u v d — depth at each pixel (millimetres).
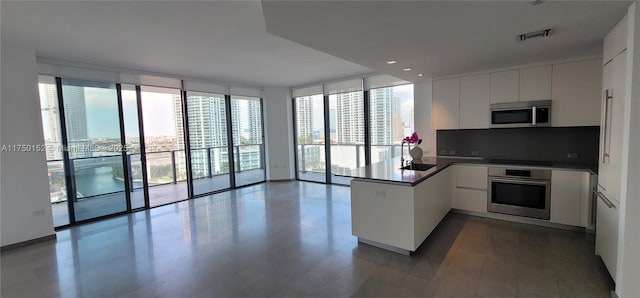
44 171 3764
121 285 2586
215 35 3213
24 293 2490
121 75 4801
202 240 3604
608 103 2441
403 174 3309
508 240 3322
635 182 2018
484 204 4090
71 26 2861
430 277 2576
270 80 6391
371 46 2904
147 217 4660
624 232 2070
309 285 2508
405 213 2953
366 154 6207
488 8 2010
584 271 2592
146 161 5273
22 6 2379
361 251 3162
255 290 2451
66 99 4383
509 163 3936
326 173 6996
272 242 3484
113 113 4883
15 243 3541
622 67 2154
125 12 2545
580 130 3822
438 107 4660
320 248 3271
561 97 3658
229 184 6812
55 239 3777
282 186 6891
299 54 4102
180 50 3795
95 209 4711
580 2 1924
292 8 1959
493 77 4113
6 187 3500
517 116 3951
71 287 2570
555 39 2738
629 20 1989
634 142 2004
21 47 3553
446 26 2363
